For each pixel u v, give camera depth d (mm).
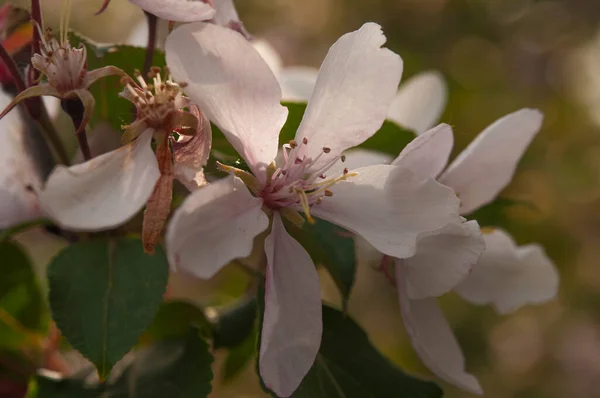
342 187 221
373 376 234
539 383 591
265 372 208
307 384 229
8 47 241
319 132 221
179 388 236
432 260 222
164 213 207
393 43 569
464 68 561
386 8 587
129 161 209
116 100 237
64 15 230
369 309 523
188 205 200
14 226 232
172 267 198
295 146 221
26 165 239
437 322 237
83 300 221
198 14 215
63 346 269
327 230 241
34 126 239
